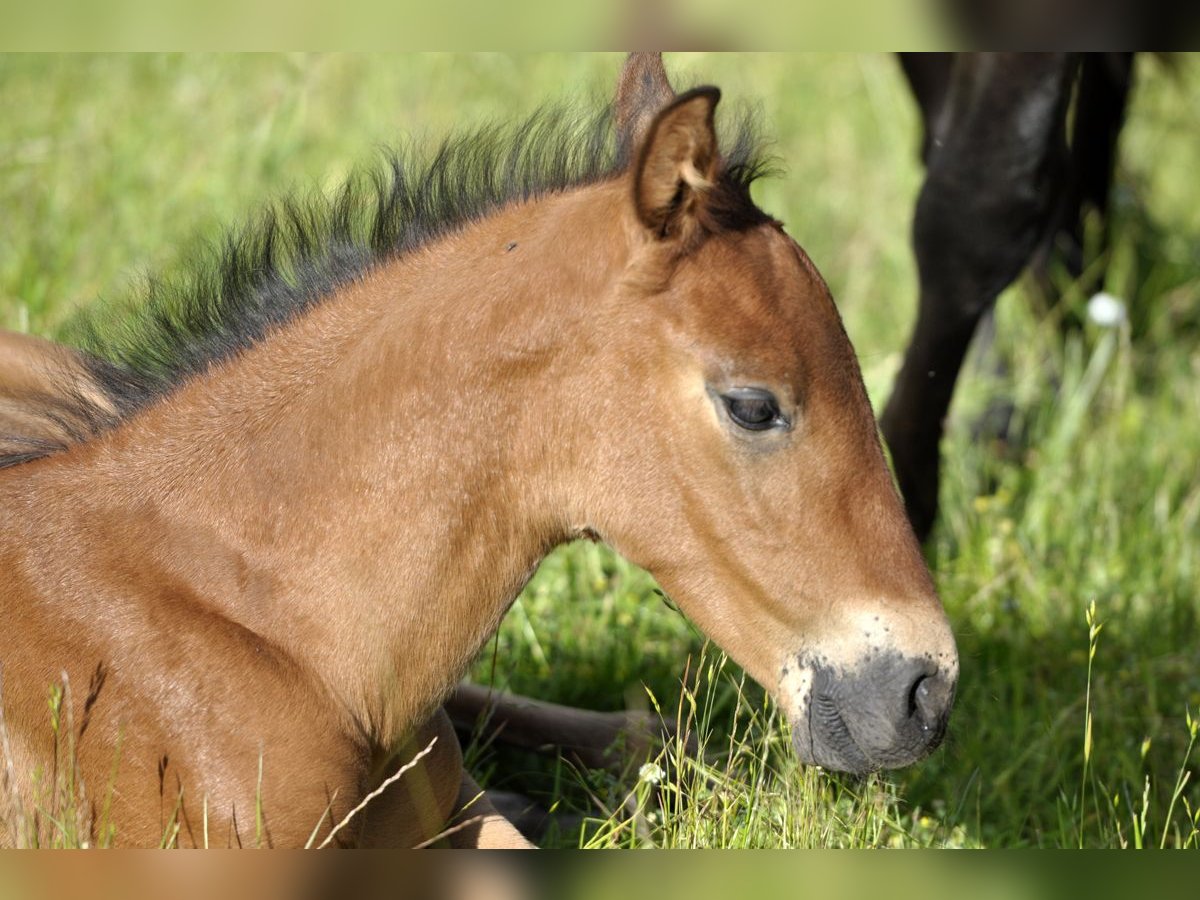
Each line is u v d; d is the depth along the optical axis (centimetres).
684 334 552
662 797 680
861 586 557
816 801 667
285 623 579
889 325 1203
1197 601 945
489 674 834
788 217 1320
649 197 540
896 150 1371
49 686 569
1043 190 861
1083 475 1057
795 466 557
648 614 871
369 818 634
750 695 754
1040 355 1123
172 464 598
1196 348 1241
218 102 1328
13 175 1168
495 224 596
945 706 561
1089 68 1027
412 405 577
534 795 782
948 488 1034
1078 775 796
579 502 577
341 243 630
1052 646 883
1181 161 1530
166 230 1142
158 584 578
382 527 579
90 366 657
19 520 594
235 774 562
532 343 568
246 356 613
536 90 1447
